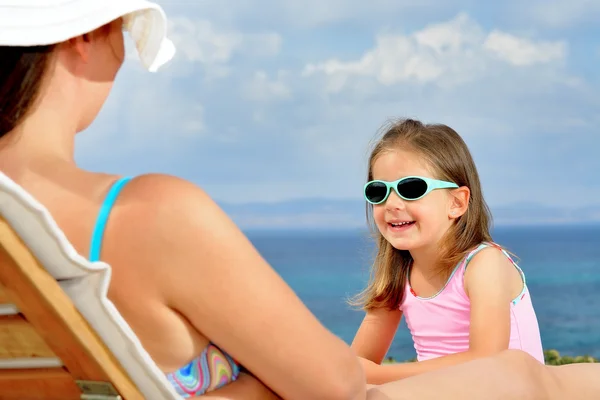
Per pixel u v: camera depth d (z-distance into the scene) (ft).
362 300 10.18
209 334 4.42
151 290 4.29
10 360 4.12
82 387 4.03
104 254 4.28
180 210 4.23
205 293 4.27
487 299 8.77
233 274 4.27
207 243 4.23
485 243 9.41
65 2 4.25
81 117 4.60
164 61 5.21
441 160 9.45
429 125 10.14
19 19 4.11
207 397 4.56
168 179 4.35
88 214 4.31
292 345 4.41
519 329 9.16
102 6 4.37
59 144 4.49
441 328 9.47
